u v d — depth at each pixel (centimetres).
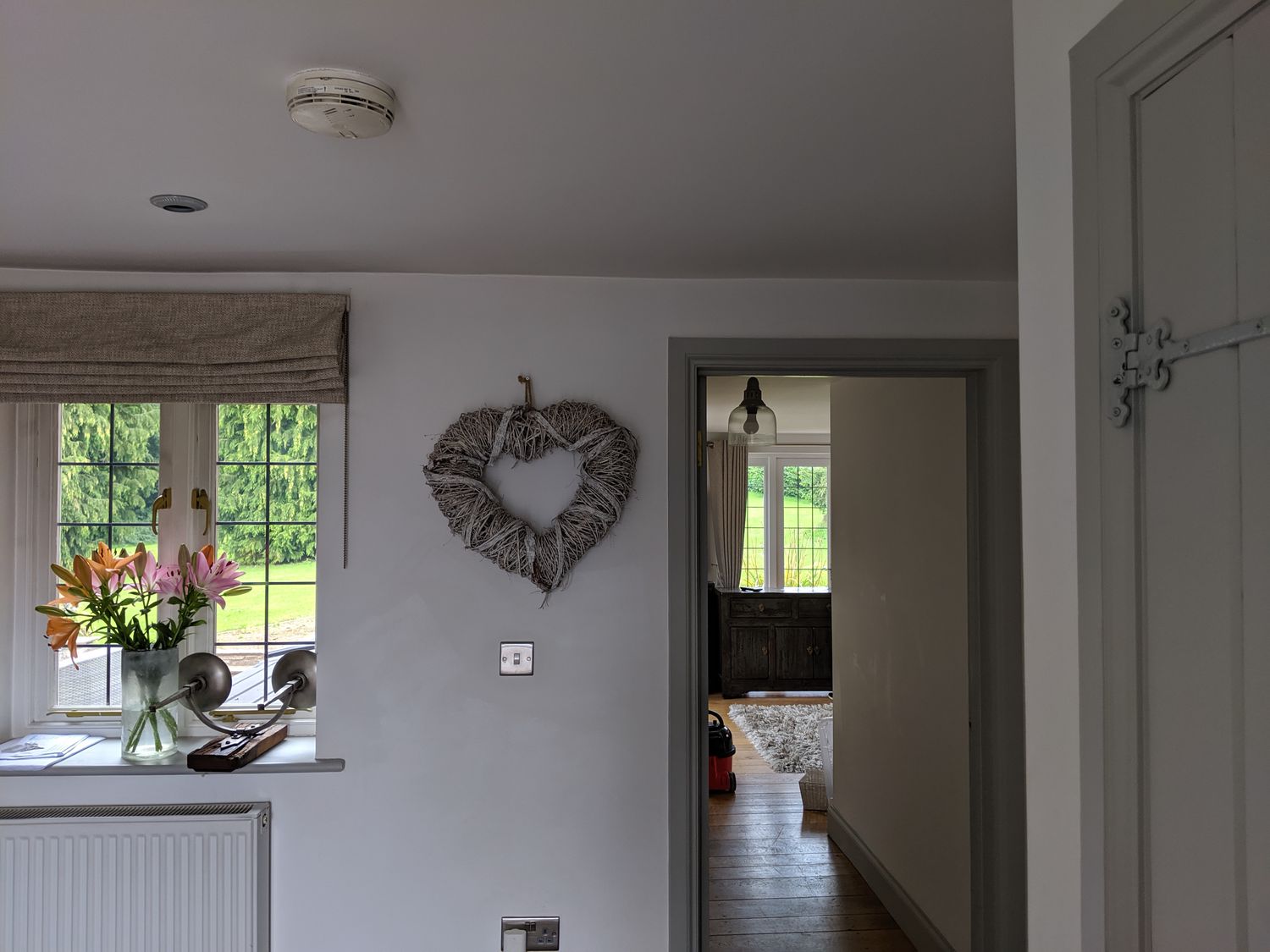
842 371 271
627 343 264
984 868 270
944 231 216
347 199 193
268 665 284
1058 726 102
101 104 144
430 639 258
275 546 285
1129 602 87
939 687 309
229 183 182
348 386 259
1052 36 103
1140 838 86
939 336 267
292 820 254
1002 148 165
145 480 283
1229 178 75
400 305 261
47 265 251
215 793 253
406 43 125
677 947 257
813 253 237
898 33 124
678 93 142
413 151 165
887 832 363
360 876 255
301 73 133
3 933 239
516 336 262
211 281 259
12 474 277
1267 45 71
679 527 262
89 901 240
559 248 233
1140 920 86
